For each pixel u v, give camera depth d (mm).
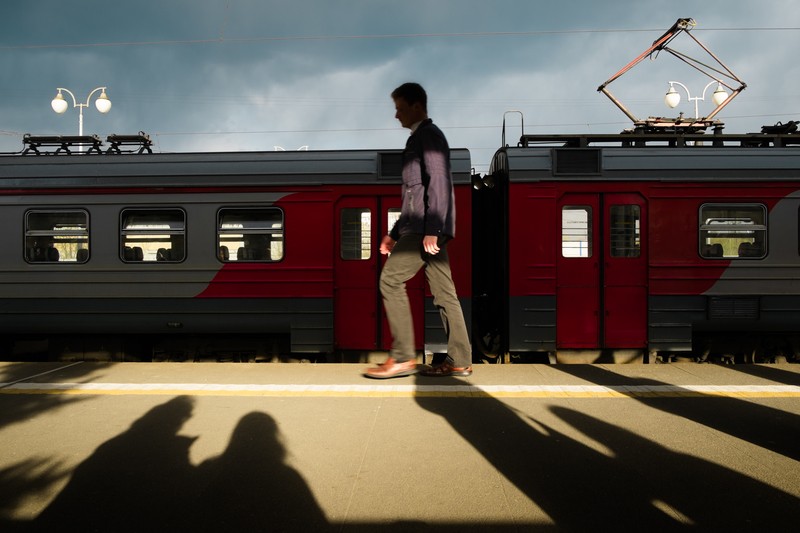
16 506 2666
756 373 5664
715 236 7234
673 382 5227
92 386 5062
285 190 7293
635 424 3928
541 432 3752
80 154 7555
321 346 7219
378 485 2900
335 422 3969
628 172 7176
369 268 7273
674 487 2861
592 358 7207
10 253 7477
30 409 4309
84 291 7398
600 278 7180
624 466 3148
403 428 3834
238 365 6156
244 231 7336
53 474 3045
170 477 3004
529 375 5543
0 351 8016
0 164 7520
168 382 5238
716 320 7160
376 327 7262
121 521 2520
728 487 2861
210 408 4328
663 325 7141
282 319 7266
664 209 7184
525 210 7160
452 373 5188
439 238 4648
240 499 2740
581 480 2957
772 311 7191
